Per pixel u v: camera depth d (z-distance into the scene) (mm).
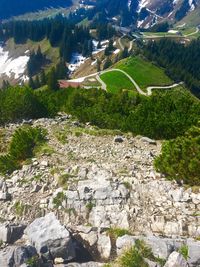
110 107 55094
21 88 41875
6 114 38625
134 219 16203
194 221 15641
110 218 16562
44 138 27609
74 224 16906
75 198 17766
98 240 15125
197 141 19047
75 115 43656
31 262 13141
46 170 21328
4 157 23906
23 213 17969
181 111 37250
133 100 67562
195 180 18438
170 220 15883
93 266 13703
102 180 18703
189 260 12797
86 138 27969
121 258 13680
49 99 54188
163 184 18234
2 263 13141
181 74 178500
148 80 162750
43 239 14391
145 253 13492
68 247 14320
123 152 24734
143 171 20625
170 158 19422
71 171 20641
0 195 19203
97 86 153500
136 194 17688
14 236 15336
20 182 20344
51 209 17797
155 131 33688
